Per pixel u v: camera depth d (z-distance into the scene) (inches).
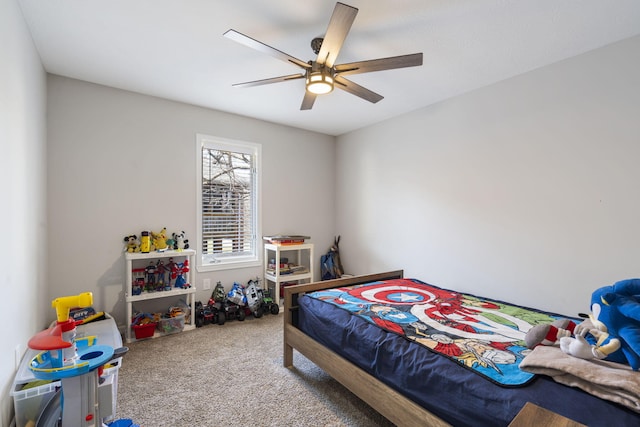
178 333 117.6
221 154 143.9
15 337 64.2
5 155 59.4
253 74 104.8
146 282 119.0
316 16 74.4
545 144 96.3
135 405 72.2
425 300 89.0
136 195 120.3
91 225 111.3
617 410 38.6
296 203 167.2
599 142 85.7
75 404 49.8
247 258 151.6
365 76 105.3
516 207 103.3
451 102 123.0
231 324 128.6
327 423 66.4
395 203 147.1
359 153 167.5
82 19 75.2
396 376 57.7
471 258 116.4
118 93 116.3
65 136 106.4
